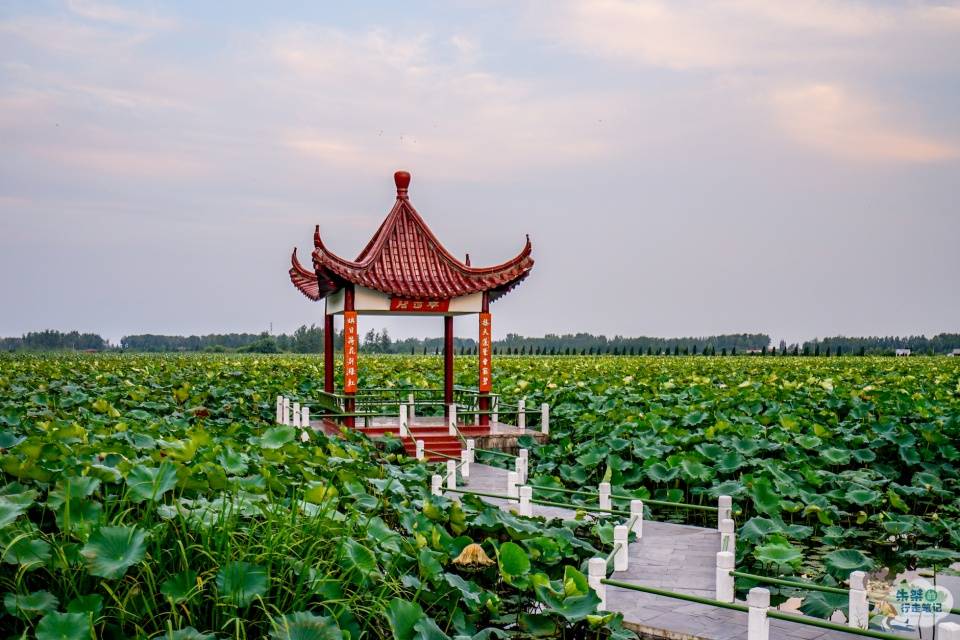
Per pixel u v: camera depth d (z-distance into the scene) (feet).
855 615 24.72
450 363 62.44
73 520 22.77
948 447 52.44
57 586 21.56
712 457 48.70
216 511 23.91
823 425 61.21
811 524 43.21
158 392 78.18
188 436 35.81
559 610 24.43
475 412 59.98
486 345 61.16
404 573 25.13
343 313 57.67
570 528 34.12
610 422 64.54
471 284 59.47
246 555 21.88
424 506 30.76
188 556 22.63
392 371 114.32
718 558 27.37
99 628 20.16
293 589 22.43
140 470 25.20
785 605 30.22
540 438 61.41
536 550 29.55
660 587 29.68
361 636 22.31
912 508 47.37
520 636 25.21
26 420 45.29
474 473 52.39
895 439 54.08
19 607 19.31
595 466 51.16
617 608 27.32
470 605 24.16
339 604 21.93
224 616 20.86
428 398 82.38
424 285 58.39
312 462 35.40
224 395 76.69
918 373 119.55
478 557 27.43
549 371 116.88
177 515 23.80
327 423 63.77
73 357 181.27
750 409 69.87
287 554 23.53
